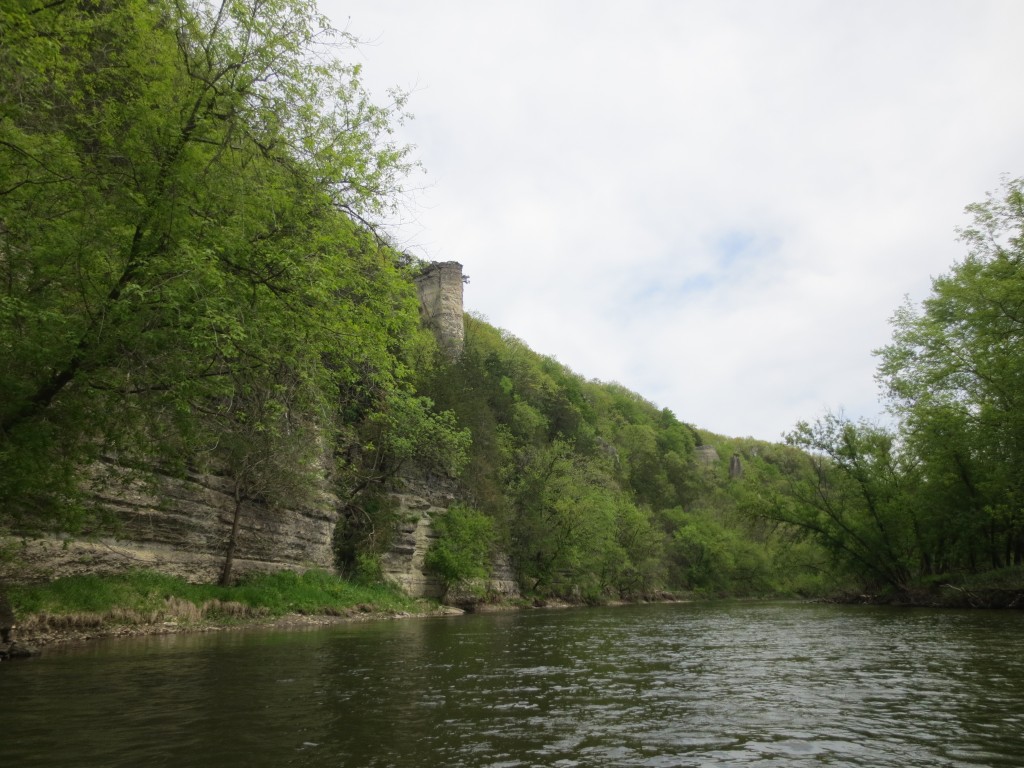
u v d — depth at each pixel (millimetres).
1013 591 28422
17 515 12312
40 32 9359
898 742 5953
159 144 10797
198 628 17312
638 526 65375
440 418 37438
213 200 11344
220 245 11047
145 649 12375
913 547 36938
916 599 34750
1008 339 27766
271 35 11773
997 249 26969
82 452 11930
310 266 11930
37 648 12125
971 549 34281
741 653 13422
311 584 26594
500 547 47406
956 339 31578
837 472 38969
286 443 22922
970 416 30219
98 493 17078
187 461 20422
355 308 13484
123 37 10695
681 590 75875
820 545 41438
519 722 6684
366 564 32031
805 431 39031
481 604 41438
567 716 7008
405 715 6898
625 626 22516
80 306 10938
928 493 33906
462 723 6602
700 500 99125
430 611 33562
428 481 41000
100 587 15820
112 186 10773
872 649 13852
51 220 10195
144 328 10617
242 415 16953
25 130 10164
